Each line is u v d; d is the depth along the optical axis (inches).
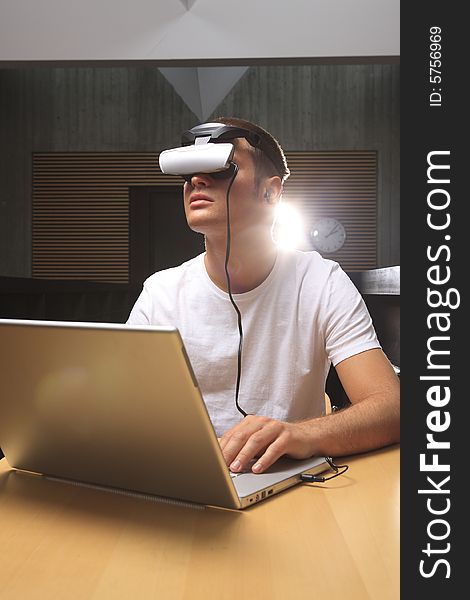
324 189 354.6
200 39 188.1
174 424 28.9
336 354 53.0
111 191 358.3
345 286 55.4
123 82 355.9
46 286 105.7
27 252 358.9
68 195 358.9
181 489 31.7
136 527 29.2
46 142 357.4
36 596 22.9
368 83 352.8
